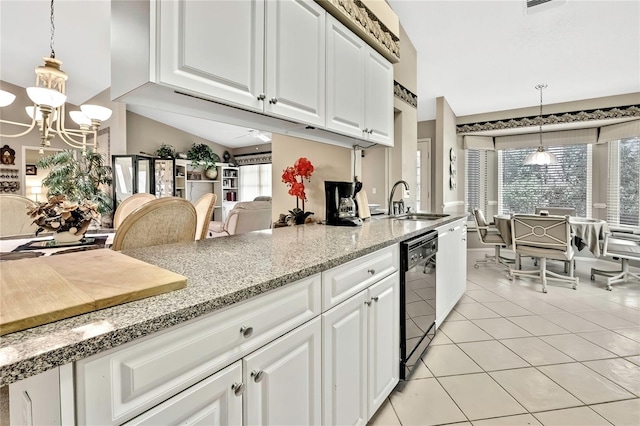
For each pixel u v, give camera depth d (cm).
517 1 284
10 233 249
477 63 389
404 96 340
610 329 254
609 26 305
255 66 131
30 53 448
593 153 521
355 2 192
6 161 577
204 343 72
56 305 61
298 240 160
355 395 132
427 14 309
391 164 334
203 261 111
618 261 480
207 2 112
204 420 72
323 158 288
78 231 191
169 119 709
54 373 52
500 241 444
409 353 179
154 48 99
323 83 171
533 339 238
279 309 93
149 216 145
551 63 380
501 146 593
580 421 153
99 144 670
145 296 71
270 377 90
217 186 880
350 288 129
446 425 151
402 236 175
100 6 342
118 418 58
